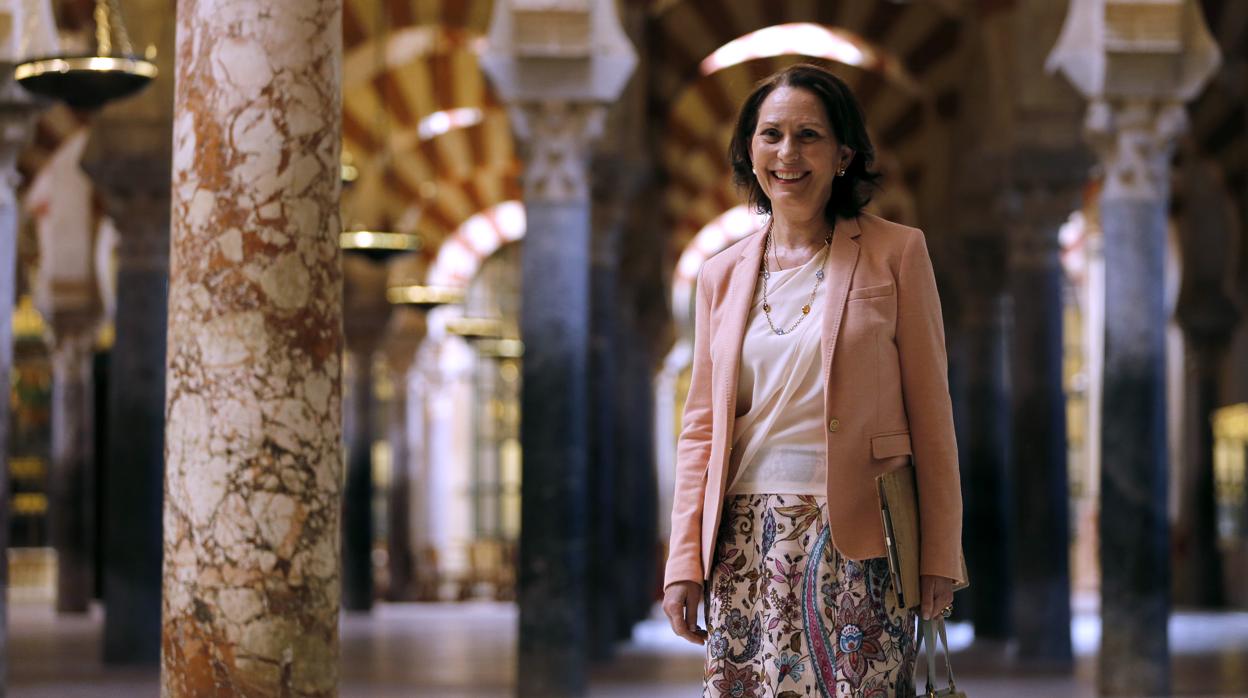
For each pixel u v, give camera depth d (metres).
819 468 2.65
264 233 4.00
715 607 2.70
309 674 3.97
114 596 11.55
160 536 11.67
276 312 4.00
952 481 2.67
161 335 11.76
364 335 18.81
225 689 3.90
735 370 2.73
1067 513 12.17
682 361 25.80
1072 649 12.03
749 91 2.83
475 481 26.25
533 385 9.37
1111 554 9.34
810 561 2.63
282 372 3.99
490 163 20.22
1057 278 12.24
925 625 2.65
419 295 18.03
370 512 18.58
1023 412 12.16
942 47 14.84
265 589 3.93
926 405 2.67
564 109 9.29
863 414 2.64
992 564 14.14
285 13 4.05
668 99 15.07
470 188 23.09
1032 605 12.05
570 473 9.36
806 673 2.61
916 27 14.79
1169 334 21.03
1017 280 12.26
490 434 26.36
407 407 22.55
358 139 17.69
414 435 25.19
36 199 18.58
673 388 26.16
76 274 18.44
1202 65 9.19
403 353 22.52
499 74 9.23
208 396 3.98
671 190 19.25
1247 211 16.19
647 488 16.56
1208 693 9.57
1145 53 9.17
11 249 8.45
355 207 17.50
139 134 11.68
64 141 15.30
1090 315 23.67
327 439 4.07
